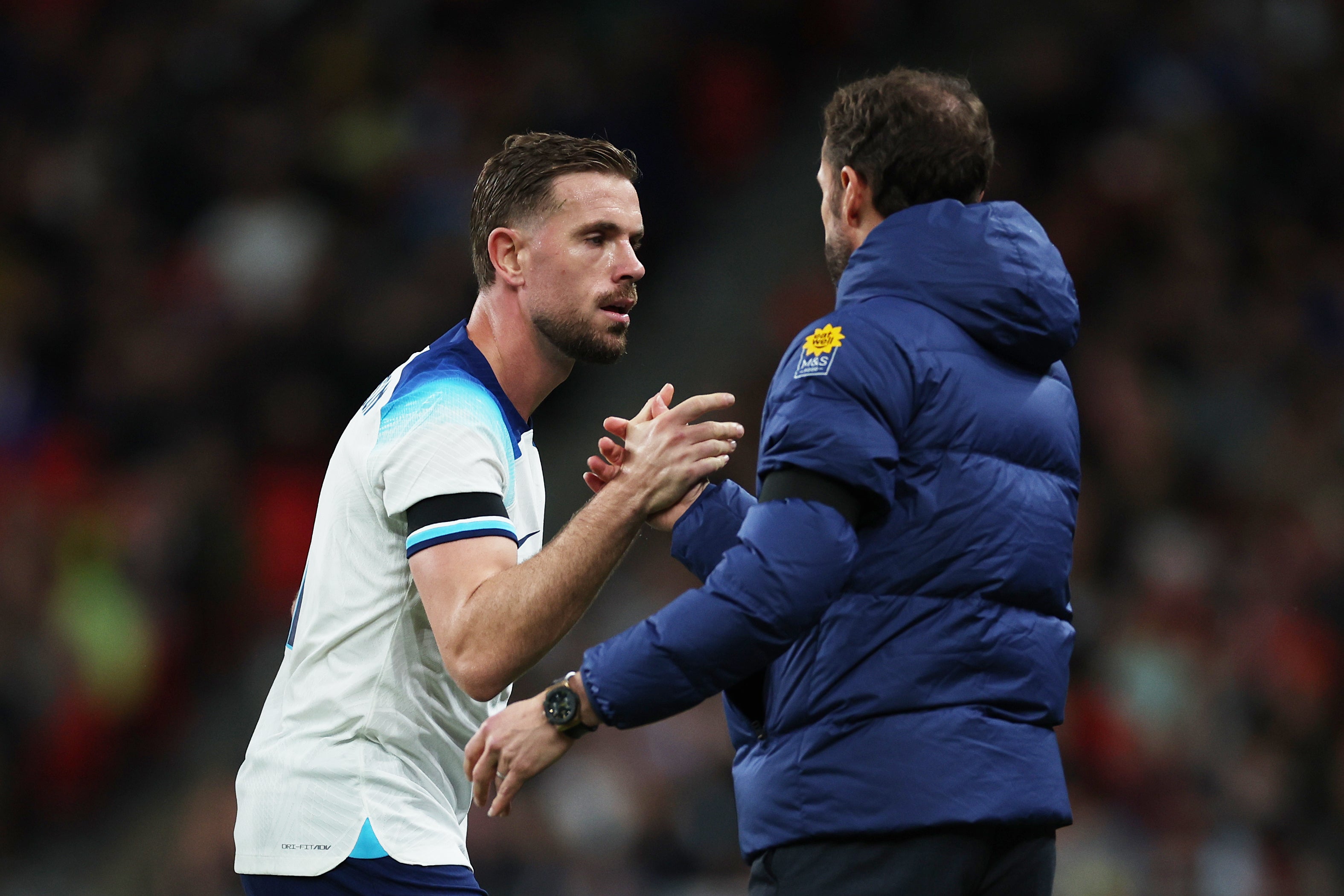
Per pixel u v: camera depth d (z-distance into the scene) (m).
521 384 10.35
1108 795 25.11
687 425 9.70
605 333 10.13
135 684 28.94
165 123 36.00
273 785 9.77
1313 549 30.25
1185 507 30.84
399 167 34.91
